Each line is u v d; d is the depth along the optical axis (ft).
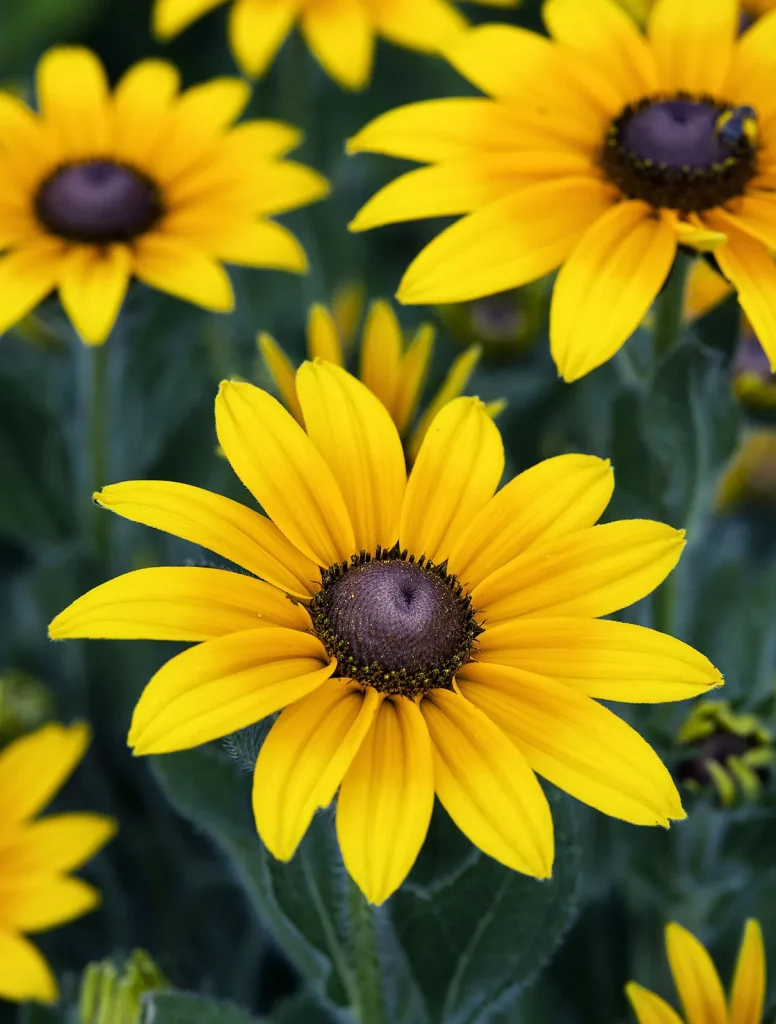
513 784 1.05
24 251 1.47
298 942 1.33
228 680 1.06
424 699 1.11
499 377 1.70
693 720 1.38
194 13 1.76
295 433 1.13
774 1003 1.28
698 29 1.39
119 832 1.68
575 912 1.26
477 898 1.25
